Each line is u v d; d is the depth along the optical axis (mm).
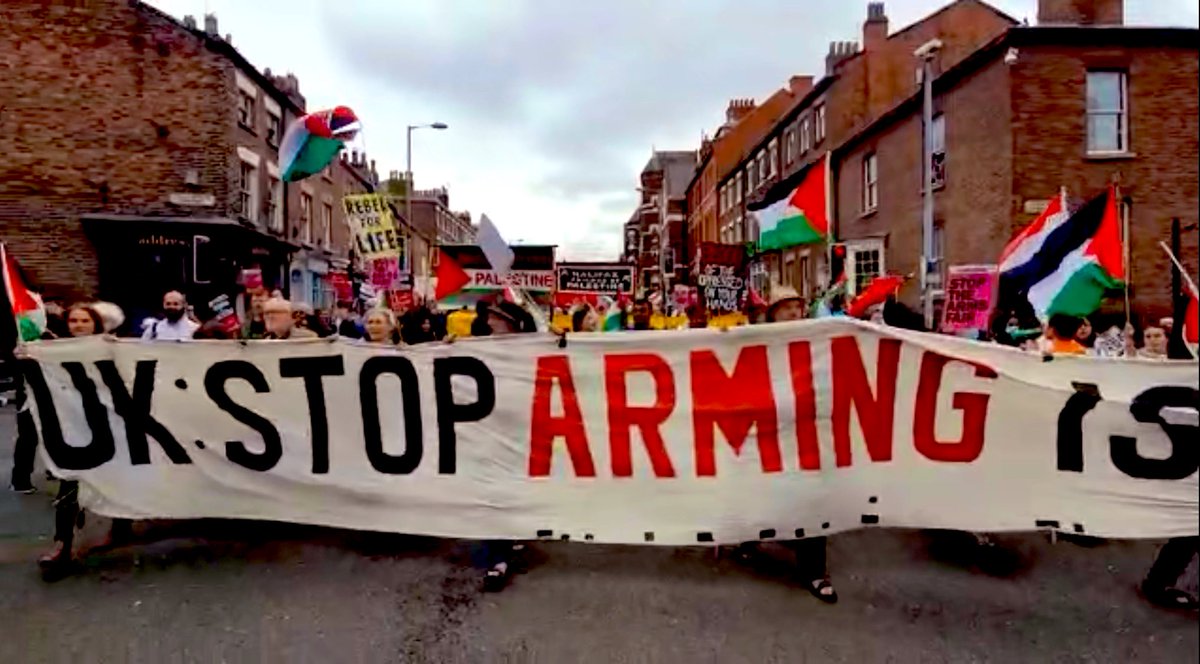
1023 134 16938
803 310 5711
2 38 19375
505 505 5238
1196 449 4676
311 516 5387
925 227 16516
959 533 6168
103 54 19984
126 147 20078
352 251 21688
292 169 13586
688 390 5160
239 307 21203
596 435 5207
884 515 4965
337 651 4160
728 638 4324
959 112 18938
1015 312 10453
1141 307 16750
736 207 40281
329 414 5387
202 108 20609
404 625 4477
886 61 27297
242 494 5406
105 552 5672
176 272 20297
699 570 5391
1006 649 4180
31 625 4461
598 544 5941
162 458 5391
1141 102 17016
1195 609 4691
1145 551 5770
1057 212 8375
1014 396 4887
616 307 13031
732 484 5090
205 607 4715
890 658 4086
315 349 5379
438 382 5328
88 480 5320
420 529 5297
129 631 4387
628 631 4406
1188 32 16844
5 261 7098
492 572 5051
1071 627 4449
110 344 5383
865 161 24812
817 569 5027
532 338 5277
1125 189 16922
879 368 5016
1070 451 4828
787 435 5066
